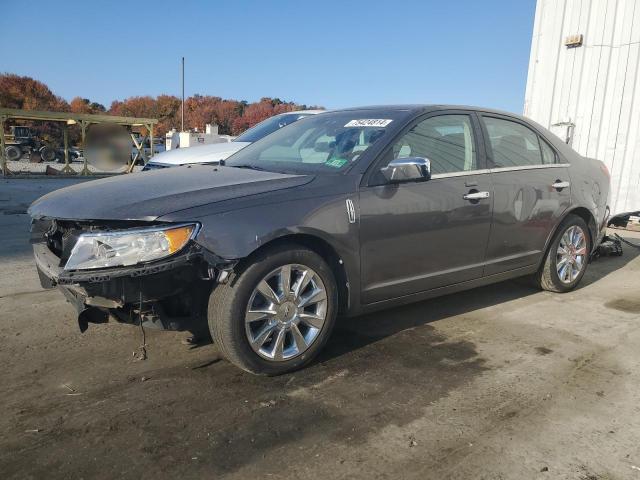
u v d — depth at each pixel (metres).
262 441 2.59
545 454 2.53
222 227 2.93
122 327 4.02
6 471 2.33
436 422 2.79
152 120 24.64
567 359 3.62
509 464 2.45
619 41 8.65
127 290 2.81
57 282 2.86
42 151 30.61
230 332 3.03
